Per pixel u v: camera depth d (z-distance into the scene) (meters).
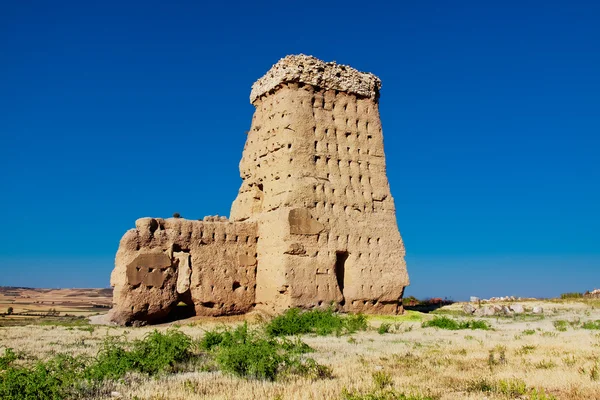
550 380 13.08
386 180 40.31
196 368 15.92
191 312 35.47
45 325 35.06
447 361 16.73
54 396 12.00
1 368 14.44
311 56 39.22
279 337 25.73
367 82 41.56
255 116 41.44
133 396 12.02
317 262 35.41
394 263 38.59
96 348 21.09
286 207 35.47
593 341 21.56
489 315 43.28
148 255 33.44
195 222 35.72
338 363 16.47
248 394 11.95
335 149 38.62
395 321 34.16
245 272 36.72
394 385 12.84
